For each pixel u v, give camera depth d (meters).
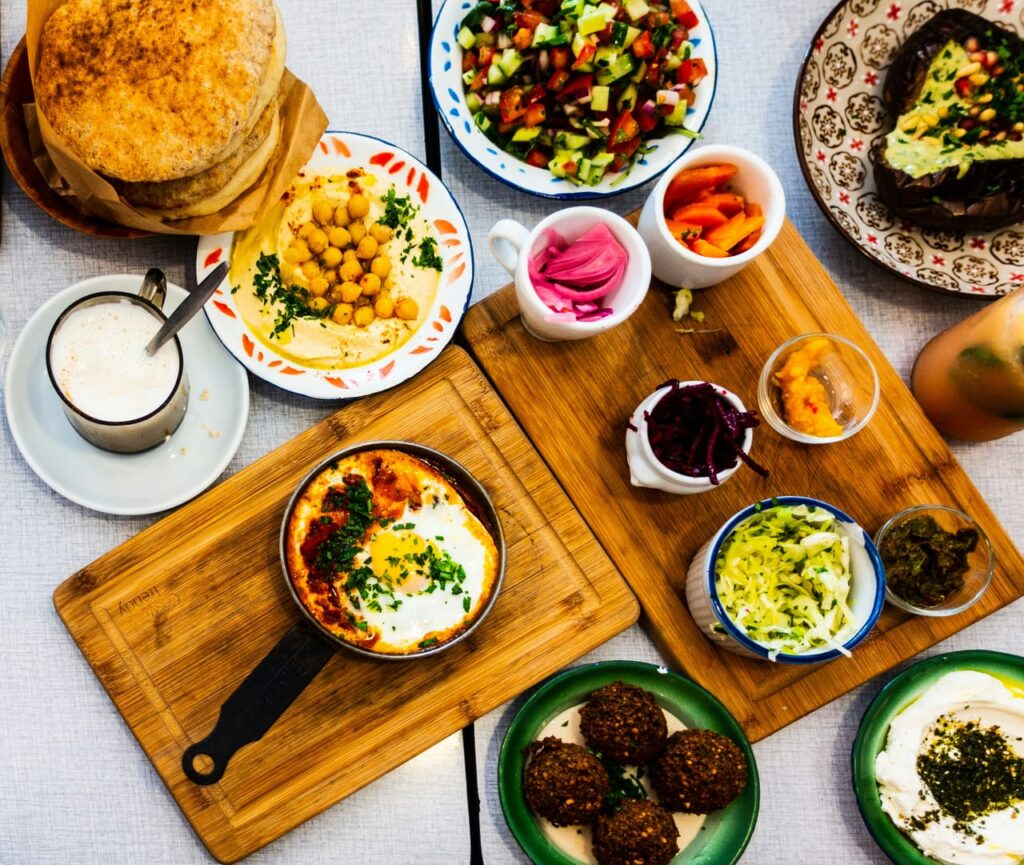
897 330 1.64
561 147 1.53
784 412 1.54
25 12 1.53
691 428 1.44
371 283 1.49
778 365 1.54
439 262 1.53
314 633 1.44
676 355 1.56
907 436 1.57
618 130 1.49
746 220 1.44
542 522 1.51
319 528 1.40
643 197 1.62
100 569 1.45
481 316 1.54
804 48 1.65
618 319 1.36
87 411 1.35
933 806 1.47
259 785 1.43
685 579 1.51
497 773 1.49
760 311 1.57
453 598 1.42
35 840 1.46
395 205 1.53
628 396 1.54
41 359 1.46
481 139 1.52
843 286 1.64
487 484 1.51
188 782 1.43
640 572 1.51
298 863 1.47
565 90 1.48
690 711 1.49
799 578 1.46
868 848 1.53
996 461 1.64
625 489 1.52
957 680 1.48
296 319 1.50
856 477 1.56
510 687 1.46
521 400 1.53
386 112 1.59
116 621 1.45
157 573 1.46
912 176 1.53
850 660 1.52
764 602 1.44
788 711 1.50
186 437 1.50
